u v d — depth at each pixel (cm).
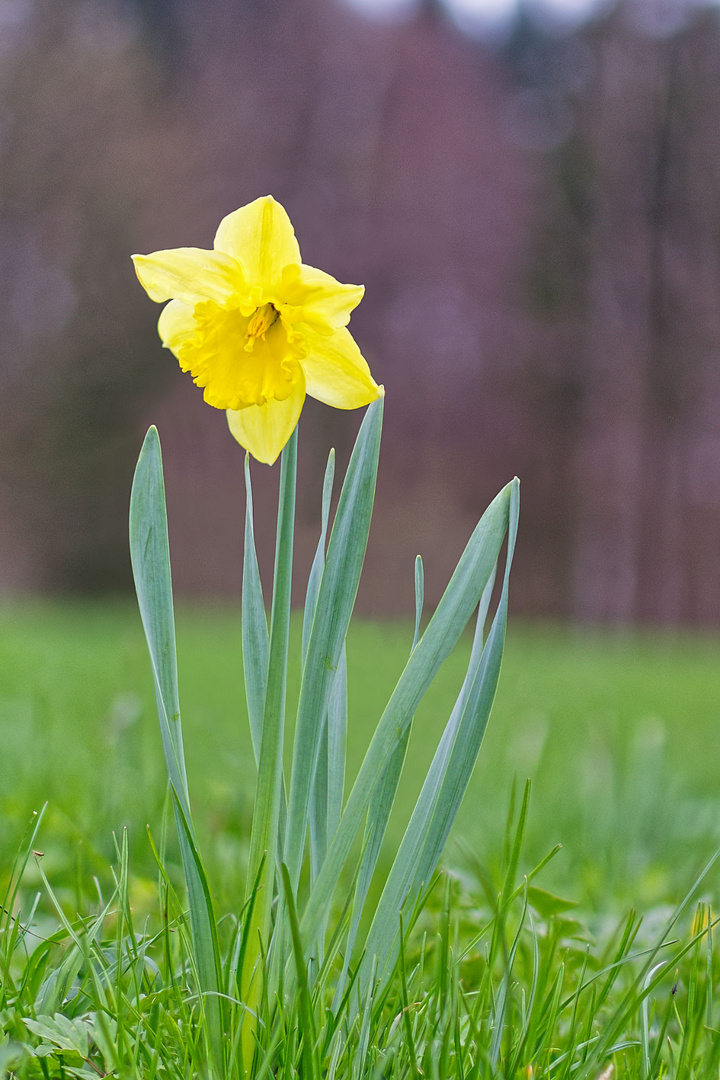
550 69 2677
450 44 2697
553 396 2491
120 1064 112
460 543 2322
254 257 142
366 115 2528
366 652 877
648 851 318
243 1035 127
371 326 2412
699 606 2459
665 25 2328
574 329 2469
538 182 2545
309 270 141
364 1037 122
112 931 183
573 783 366
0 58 2194
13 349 2217
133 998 137
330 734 149
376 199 2477
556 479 2516
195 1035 132
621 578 2420
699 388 2347
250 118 2416
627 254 2366
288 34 2480
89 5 2328
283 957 134
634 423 2411
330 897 130
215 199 2323
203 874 126
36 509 2228
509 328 2470
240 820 269
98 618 1358
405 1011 125
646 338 2370
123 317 2223
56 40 2241
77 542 2250
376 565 2284
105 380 2225
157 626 134
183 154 2289
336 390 140
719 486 2406
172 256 139
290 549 129
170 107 2391
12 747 346
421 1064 129
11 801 254
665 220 2339
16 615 1467
